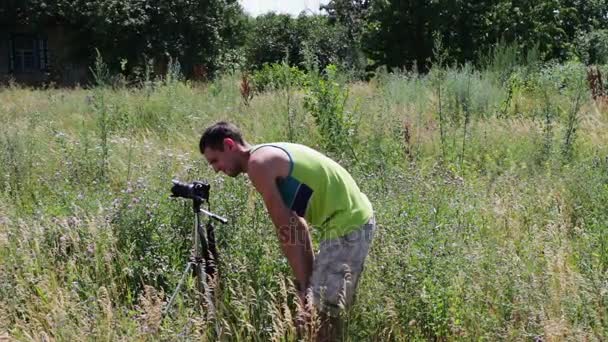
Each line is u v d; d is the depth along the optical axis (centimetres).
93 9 2783
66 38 2917
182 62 2936
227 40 3278
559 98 1230
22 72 2956
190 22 2944
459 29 2477
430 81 1323
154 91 1447
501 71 1486
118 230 489
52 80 2847
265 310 411
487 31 2445
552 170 750
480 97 1165
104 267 464
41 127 950
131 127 1062
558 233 534
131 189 532
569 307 401
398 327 401
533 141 868
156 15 2881
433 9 2459
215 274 423
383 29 2598
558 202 625
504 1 2464
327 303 391
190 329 386
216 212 489
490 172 771
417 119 1030
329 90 842
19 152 754
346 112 877
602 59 2291
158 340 374
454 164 805
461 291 408
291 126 905
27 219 539
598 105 1168
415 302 402
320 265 391
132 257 473
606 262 482
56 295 420
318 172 387
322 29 3281
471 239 498
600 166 700
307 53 1118
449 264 423
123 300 454
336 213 390
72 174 699
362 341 398
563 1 3114
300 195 384
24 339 389
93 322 389
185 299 426
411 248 439
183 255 479
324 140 825
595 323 388
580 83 1067
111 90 1473
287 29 3334
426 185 610
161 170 626
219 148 392
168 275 439
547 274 424
